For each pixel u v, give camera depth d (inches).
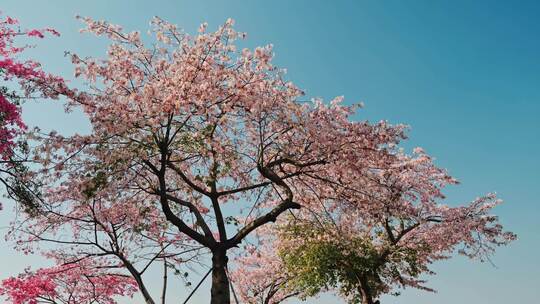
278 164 654.5
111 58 560.7
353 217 735.7
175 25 584.4
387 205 689.6
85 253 671.8
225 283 578.9
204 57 553.9
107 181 542.0
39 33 531.2
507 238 856.3
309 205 746.8
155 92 521.3
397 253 913.5
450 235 854.5
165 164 557.9
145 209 633.6
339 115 631.2
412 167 778.8
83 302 721.6
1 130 478.9
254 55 567.8
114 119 519.2
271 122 631.2
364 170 677.9
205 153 602.5
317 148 619.5
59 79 527.2
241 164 680.4
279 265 1026.7
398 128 641.0
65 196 586.2
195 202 689.6
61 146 506.3
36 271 686.5
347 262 890.1
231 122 623.5
